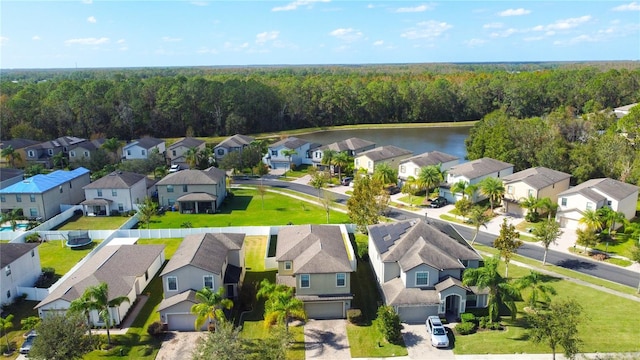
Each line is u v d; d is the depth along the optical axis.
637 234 58.91
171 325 42.06
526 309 43.50
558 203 65.88
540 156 84.94
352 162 96.75
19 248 49.53
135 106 146.62
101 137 135.00
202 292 39.78
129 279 46.69
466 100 186.75
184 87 154.88
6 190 72.44
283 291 40.22
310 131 169.25
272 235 64.31
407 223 51.19
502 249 48.75
